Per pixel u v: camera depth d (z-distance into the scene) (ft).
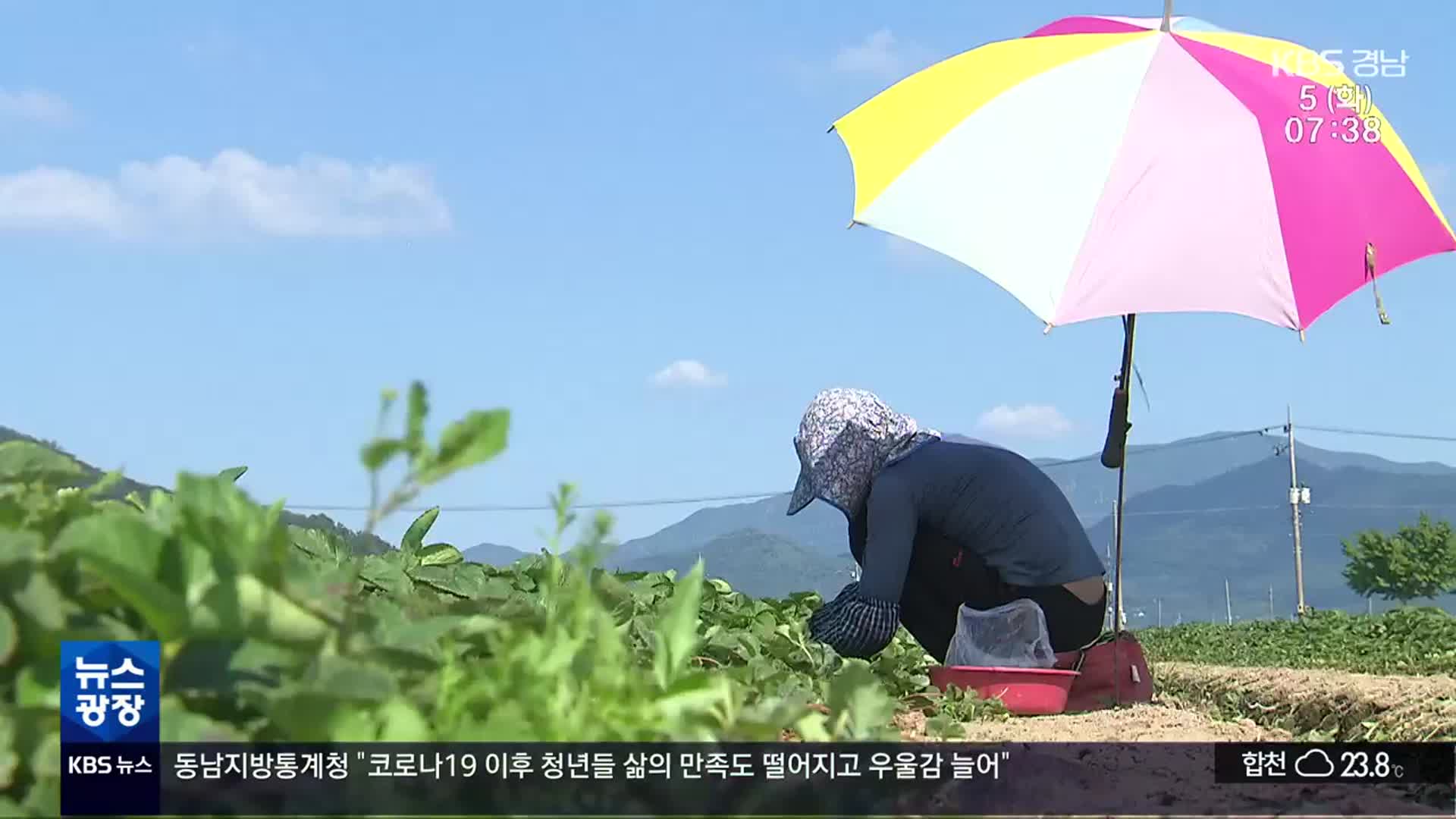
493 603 10.23
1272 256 15.10
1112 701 17.93
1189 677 27.17
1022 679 16.28
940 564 17.74
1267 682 23.59
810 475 18.02
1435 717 17.85
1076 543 17.65
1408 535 193.26
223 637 4.49
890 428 17.66
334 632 4.71
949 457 17.51
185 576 4.54
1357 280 15.46
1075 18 18.11
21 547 4.54
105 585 4.85
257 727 4.67
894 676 16.20
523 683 5.33
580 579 5.76
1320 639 49.21
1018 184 15.81
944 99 17.37
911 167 16.62
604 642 5.72
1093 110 16.10
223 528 4.61
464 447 3.95
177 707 4.34
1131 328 18.33
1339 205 15.78
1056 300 14.74
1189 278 14.83
